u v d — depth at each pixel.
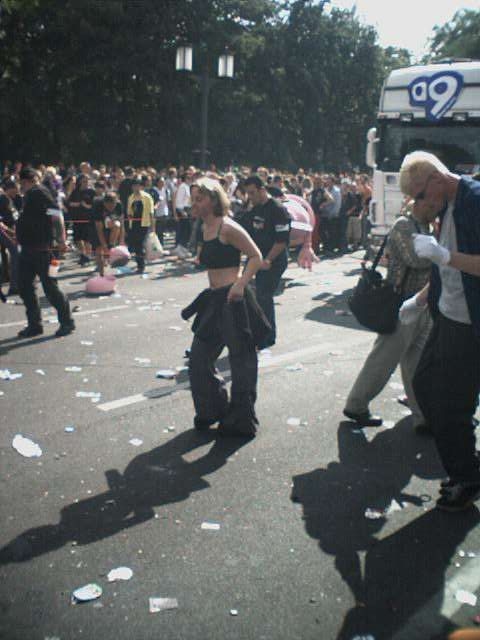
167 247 16.86
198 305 4.66
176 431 4.71
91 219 12.13
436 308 3.59
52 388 5.61
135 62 34.09
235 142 40.22
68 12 32.84
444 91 11.19
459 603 2.87
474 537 3.40
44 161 35.38
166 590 2.91
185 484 3.91
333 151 53.22
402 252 4.37
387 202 11.91
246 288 4.60
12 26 33.38
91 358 6.55
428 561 3.18
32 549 3.20
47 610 2.78
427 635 2.68
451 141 11.28
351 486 3.93
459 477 3.64
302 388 5.71
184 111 36.56
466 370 3.47
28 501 3.67
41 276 7.34
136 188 12.57
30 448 4.34
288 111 44.59
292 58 43.06
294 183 18.39
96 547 3.23
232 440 4.56
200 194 4.45
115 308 9.15
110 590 2.90
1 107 32.28
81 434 4.62
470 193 3.14
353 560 3.17
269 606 2.83
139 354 6.73
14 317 8.48
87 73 33.97
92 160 36.44
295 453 4.37
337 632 2.68
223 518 3.53
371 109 52.66
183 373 6.09
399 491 3.88
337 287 11.39
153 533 3.37
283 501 3.73
